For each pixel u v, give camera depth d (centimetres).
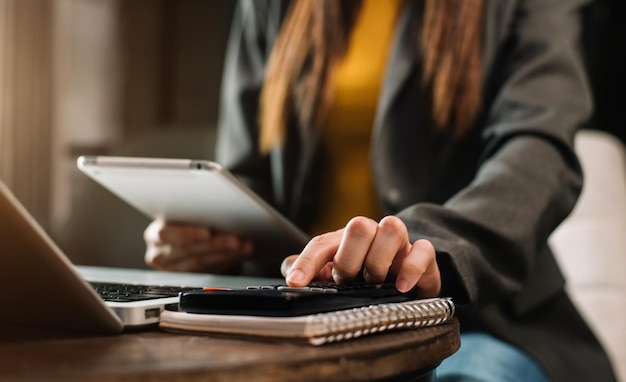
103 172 93
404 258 66
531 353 99
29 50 244
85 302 51
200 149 182
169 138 186
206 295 54
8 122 239
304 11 131
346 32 129
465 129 113
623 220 167
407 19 119
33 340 51
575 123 101
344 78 127
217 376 40
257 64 143
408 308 56
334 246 65
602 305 160
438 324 61
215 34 291
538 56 111
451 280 72
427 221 77
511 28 116
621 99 223
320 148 126
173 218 106
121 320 54
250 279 91
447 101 113
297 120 130
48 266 49
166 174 87
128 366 41
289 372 42
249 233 102
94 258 161
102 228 162
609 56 223
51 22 249
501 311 104
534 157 93
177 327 54
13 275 51
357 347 47
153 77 286
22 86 243
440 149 114
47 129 249
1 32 235
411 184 114
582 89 108
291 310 51
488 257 79
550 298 108
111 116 277
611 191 169
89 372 39
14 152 241
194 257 110
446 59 114
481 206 83
